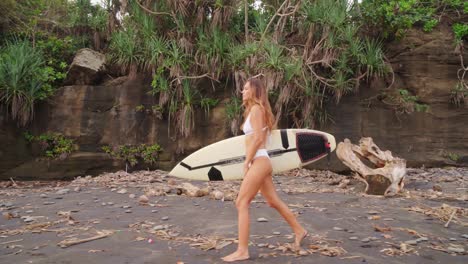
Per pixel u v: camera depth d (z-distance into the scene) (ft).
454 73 30.86
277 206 10.44
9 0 31.37
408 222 13.60
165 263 9.47
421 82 30.76
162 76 30.14
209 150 12.85
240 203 9.91
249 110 10.31
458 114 30.45
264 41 29.09
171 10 31.22
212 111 30.12
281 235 11.83
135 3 31.53
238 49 29.58
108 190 21.22
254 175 9.86
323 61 28.81
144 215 14.79
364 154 21.12
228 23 32.07
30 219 14.16
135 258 9.87
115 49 31.53
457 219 14.07
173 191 20.34
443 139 30.14
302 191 20.29
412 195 18.81
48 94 28.99
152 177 25.54
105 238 11.75
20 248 10.85
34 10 33.94
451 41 31.12
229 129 29.58
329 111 29.78
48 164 28.55
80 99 29.50
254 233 12.08
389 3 31.27
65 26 34.30
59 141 28.81
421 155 29.81
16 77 27.09
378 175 19.06
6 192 21.62
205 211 15.44
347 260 9.61
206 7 31.58
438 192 19.67
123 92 30.04
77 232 12.46
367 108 30.01
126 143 29.68
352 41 29.48
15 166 28.04
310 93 28.53
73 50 32.86
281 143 12.21
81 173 28.99
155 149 29.58
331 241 11.23
